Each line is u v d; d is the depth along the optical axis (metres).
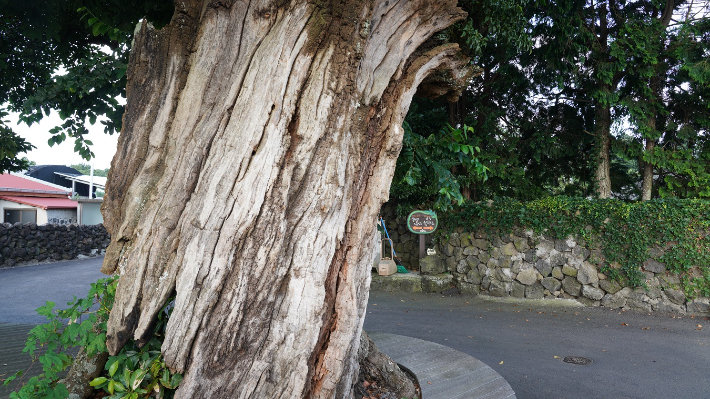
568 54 9.77
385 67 2.66
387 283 10.73
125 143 2.54
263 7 2.36
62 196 23.86
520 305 9.08
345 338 2.58
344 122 2.42
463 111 11.41
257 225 2.26
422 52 3.11
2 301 8.65
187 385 2.29
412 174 4.58
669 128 10.23
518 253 9.88
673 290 8.41
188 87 2.41
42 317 7.30
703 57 9.12
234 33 2.38
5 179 22.25
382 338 5.47
